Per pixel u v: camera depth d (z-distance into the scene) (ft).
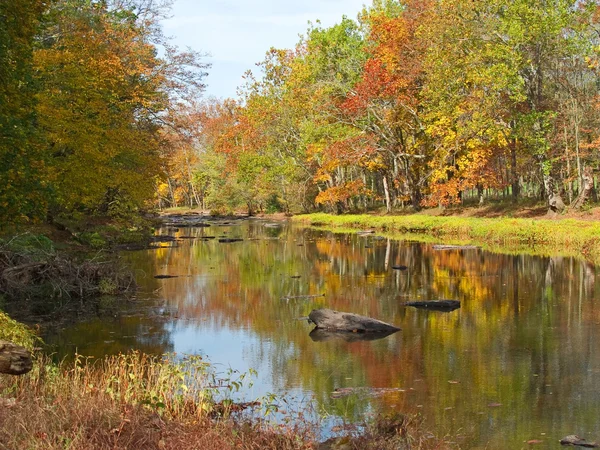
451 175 159.33
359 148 158.20
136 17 118.11
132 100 109.91
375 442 24.95
